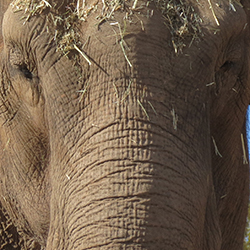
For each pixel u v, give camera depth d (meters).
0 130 6.10
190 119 5.10
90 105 5.00
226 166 6.38
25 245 6.62
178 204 4.78
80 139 4.99
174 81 5.04
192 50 5.15
